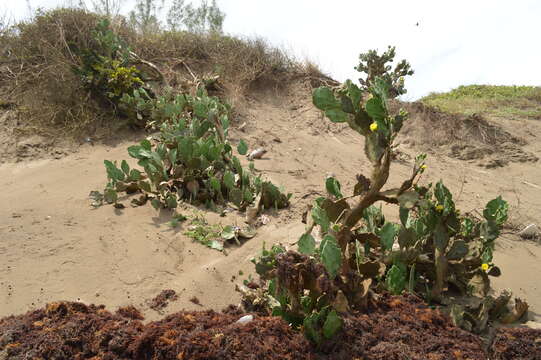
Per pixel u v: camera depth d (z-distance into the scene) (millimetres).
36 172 4570
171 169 4352
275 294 2467
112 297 2646
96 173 4609
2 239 3178
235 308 2549
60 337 2014
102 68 5945
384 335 2143
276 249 2740
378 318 2293
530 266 3533
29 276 2785
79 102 5773
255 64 7891
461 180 5820
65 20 6652
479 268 2832
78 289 2699
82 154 5094
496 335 2221
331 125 7074
